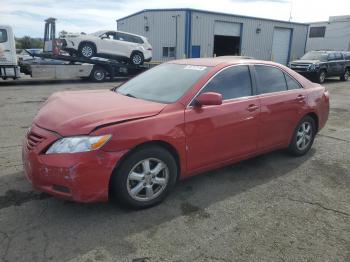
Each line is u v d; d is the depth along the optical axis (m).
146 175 3.37
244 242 2.95
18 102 10.06
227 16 27.62
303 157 5.26
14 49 14.62
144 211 3.43
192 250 2.82
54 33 17.70
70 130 3.03
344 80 20.52
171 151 3.56
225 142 3.97
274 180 4.33
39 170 3.04
